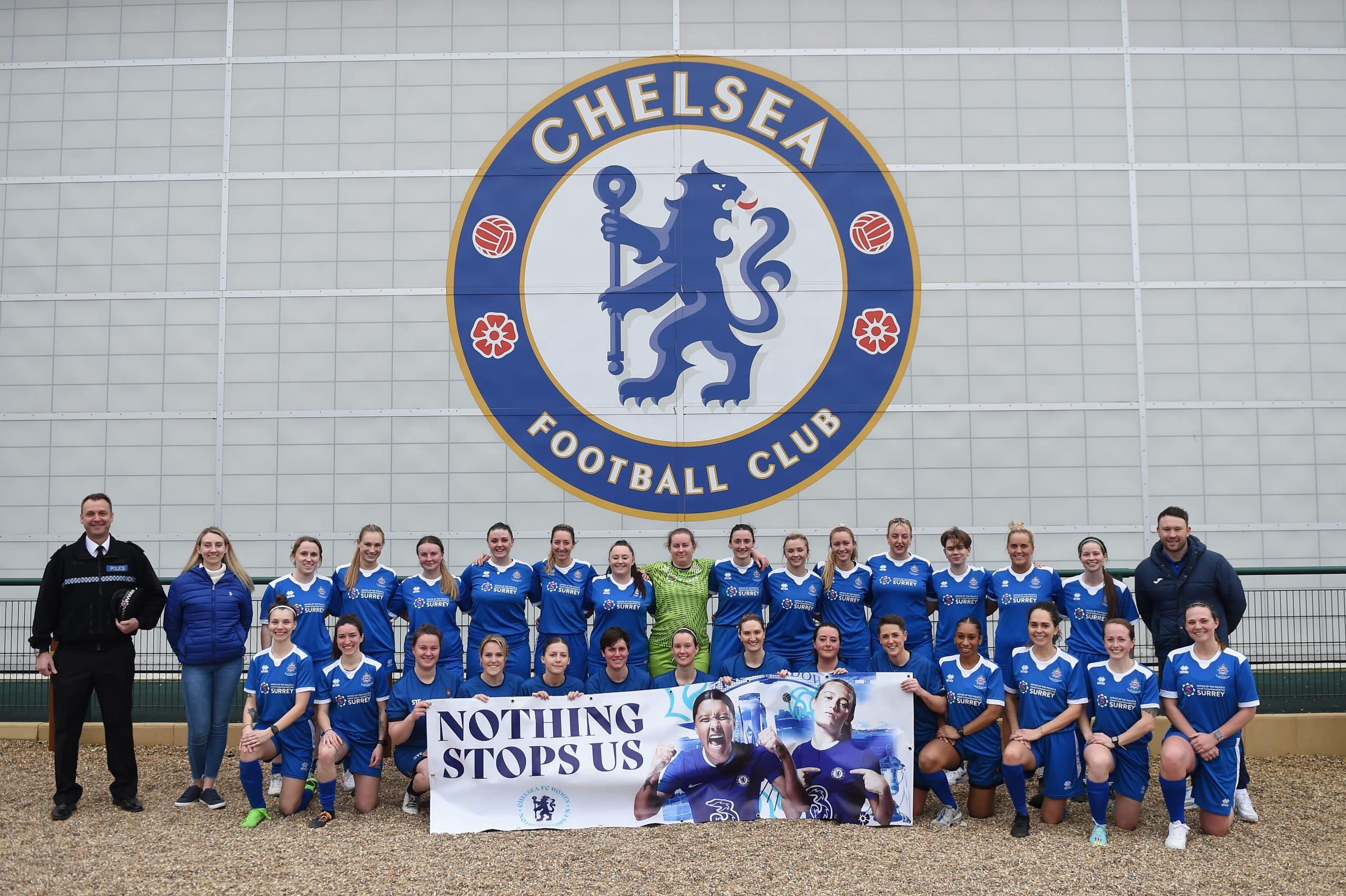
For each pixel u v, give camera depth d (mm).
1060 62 9352
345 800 6148
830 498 8969
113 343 9172
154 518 9008
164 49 9414
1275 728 7121
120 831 5465
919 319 9094
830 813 5672
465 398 9047
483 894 4516
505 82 9312
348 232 9211
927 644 6527
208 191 9281
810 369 9047
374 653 6570
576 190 9203
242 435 9055
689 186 9188
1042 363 9094
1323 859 5039
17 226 9305
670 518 8938
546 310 9094
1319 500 9062
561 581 6746
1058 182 9258
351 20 9398
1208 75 9391
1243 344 9180
